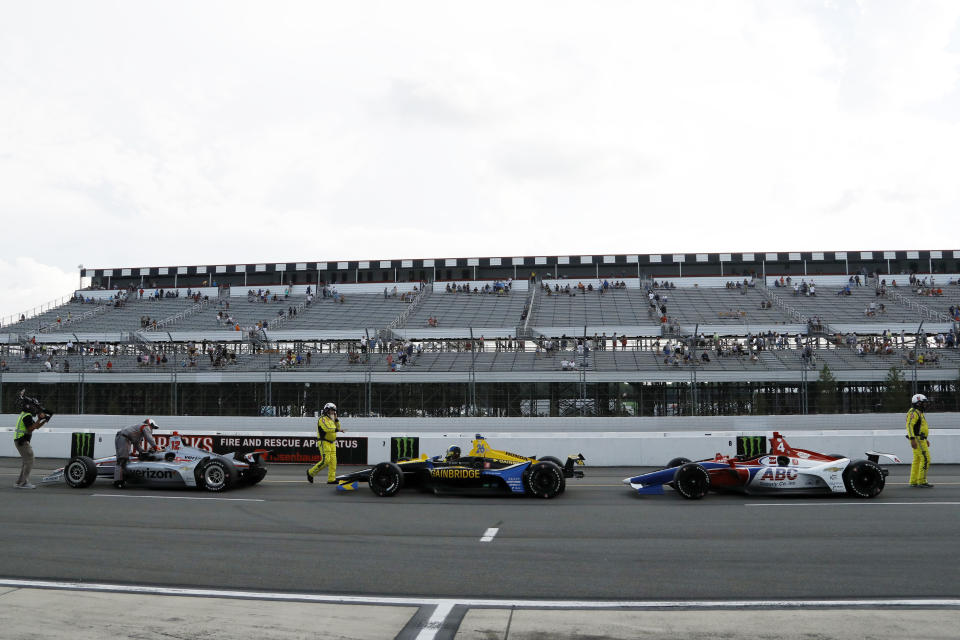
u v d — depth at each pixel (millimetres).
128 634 5137
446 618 5590
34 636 5074
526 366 33969
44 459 21188
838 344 35469
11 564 7496
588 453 19516
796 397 31422
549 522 10164
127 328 45094
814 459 13039
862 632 5168
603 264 53406
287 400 33469
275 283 55625
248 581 6789
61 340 42031
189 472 13875
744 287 48594
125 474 14117
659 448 19375
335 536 9141
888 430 23453
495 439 19750
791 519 10234
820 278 50031
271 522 10234
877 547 8273
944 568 7242
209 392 33844
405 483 13508
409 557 7871
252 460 14586
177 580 6820
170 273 56844
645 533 9266
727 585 6617
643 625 5383
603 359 34781
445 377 32406
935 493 12852
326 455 14789
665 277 52625
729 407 31625
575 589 6500
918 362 32625
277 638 5086
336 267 54875
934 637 5051
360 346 36875
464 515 10844
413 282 52125
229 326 43531
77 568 7316
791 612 5703
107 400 34188
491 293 50250
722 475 12781
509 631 5266
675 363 33500
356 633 5223
